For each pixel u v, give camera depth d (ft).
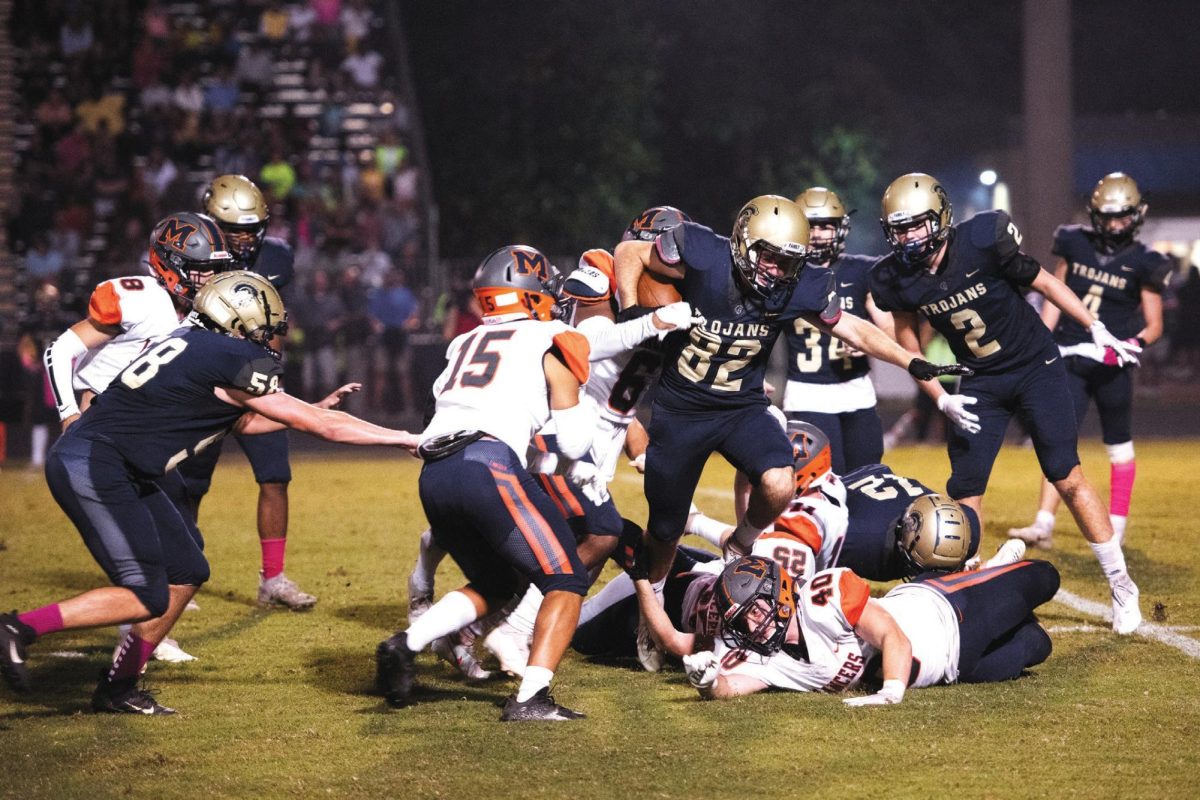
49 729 40.09
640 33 223.51
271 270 57.06
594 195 220.84
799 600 41.83
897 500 49.26
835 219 56.18
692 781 34.50
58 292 149.79
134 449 39.88
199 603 59.00
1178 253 216.33
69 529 81.15
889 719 39.58
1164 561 64.64
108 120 181.98
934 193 51.52
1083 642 49.29
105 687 41.63
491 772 35.40
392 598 59.41
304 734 39.19
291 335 155.74
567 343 40.96
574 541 40.40
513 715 40.01
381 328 156.87
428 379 159.12
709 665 39.91
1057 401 52.60
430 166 220.43
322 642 51.37
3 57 191.21
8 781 35.32
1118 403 67.97
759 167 237.25
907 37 241.76
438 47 221.87
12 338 166.91
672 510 46.85
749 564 41.63
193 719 41.01
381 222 173.27
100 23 191.01
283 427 44.45
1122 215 66.39
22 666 37.83
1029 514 80.38
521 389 40.52
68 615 39.14
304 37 195.83
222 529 79.61
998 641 44.70
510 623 44.80
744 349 45.88
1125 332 68.28
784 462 45.80
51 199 173.99
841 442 61.11
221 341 39.91
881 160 234.58
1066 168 170.50
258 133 180.45
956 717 39.75
